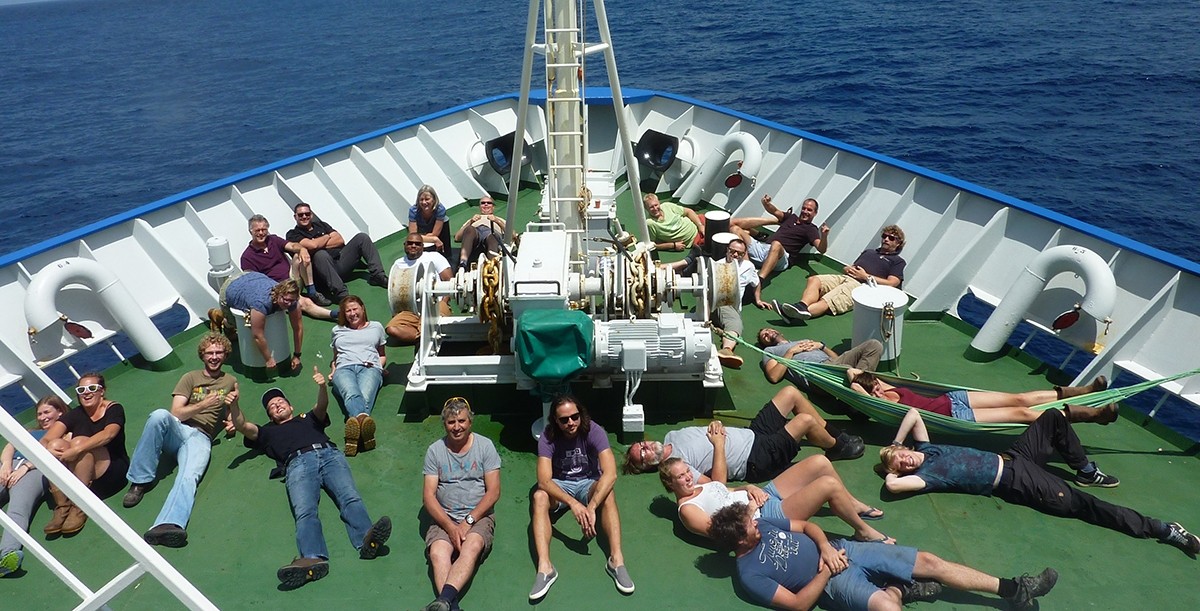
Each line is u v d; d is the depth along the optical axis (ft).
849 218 29.22
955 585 13.97
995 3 164.25
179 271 25.04
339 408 20.95
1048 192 61.00
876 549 14.24
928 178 26.96
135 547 8.09
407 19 276.00
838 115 86.12
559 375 17.56
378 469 18.43
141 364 23.63
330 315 25.82
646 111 38.27
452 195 34.63
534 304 18.04
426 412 20.43
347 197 30.86
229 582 15.21
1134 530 15.83
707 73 112.88
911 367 22.85
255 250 25.82
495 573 15.33
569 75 20.13
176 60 231.50
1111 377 20.71
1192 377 19.19
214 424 19.15
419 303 20.21
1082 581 14.89
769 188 32.24
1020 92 90.74
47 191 96.99
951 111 85.25
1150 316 20.25
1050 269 21.80
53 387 21.75
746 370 22.47
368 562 15.67
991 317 22.90
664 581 15.05
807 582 14.03
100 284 22.24
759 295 26.35
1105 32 124.36
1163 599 14.47
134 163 108.68
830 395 20.66
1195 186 60.90
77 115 148.56
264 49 235.40
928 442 17.43
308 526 15.81
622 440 19.27
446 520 15.03
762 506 15.15
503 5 293.02
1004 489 16.75
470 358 19.76
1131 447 19.04
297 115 129.39
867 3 177.06
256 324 21.47
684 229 29.76
